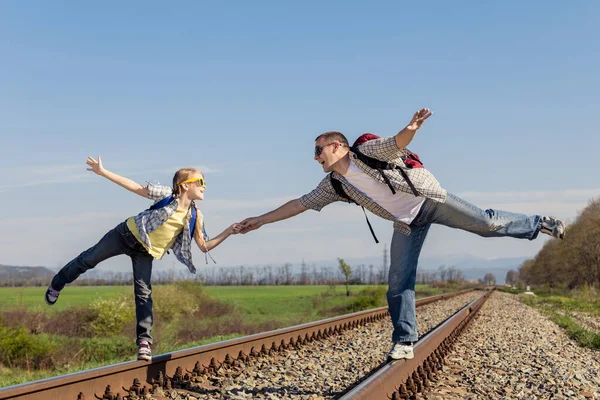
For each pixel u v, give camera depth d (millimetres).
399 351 6090
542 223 5625
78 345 19609
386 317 19312
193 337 19547
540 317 25062
